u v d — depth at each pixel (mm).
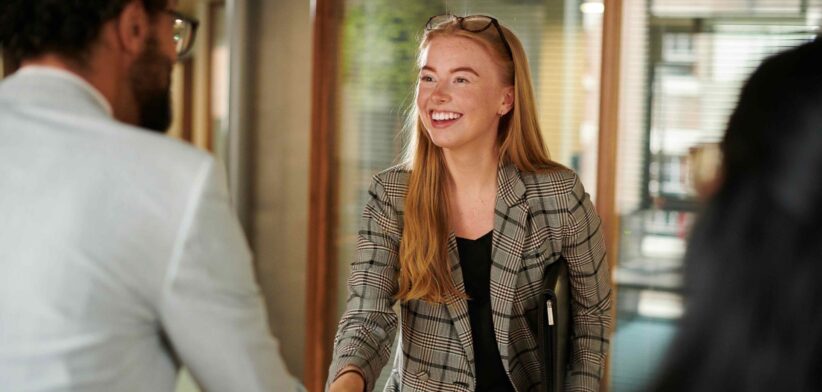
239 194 4270
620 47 3605
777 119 717
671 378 750
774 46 3412
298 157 4199
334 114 4113
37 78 1215
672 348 760
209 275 1176
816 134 699
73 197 1146
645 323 3652
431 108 2076
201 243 1171
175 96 4340
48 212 1145
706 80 3514
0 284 1134
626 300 3676
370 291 2111
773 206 715
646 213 3629
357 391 1876
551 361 1994
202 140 4344
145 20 1270
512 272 2057
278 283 4293
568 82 3695
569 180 2127
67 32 1201
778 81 726
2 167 1169
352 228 4129
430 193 2121
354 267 2160
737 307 724
